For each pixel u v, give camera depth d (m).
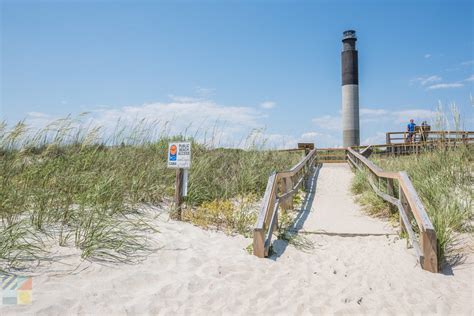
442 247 5.12
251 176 9.22
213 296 3.91
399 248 5.79
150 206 6.77
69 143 7.50
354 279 4.73
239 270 4.69
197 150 10.60
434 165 8.86
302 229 6.91
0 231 4.31
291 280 4.58
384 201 8.30
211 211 6.89
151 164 7.90
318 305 3.96
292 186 9.17
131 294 3.73
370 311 3.88
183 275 4.28
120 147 8.76
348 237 6.50
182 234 5.69
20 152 6.02
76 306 3.30
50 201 5.38
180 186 6.49
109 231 4.73
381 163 13.19
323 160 20.59
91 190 5.96
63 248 4.35
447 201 6.69
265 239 5.49
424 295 4.27
